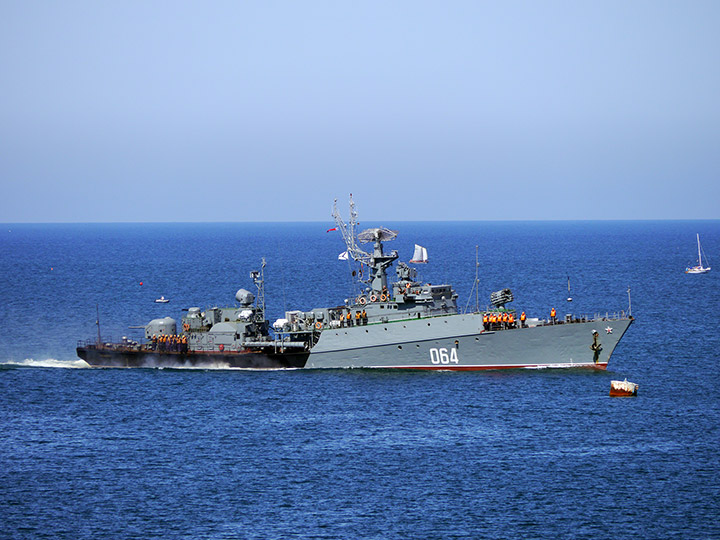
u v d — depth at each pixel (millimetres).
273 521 177625
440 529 173750
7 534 173750
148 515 181250
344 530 173750
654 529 173625
